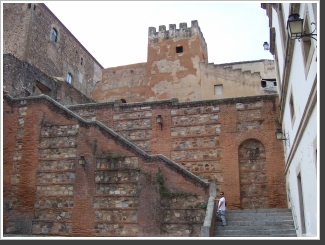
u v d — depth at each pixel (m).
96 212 15.02
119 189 14.98
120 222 14.55
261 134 17.70
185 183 14.04
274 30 16.03
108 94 33.78
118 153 15.48
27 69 23.20
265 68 30.48
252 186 17.25
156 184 14.41
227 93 27.77
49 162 16.52
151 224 14.02
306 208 9.95
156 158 14.77
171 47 30.64
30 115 17.58
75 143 16.38
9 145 17.39
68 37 33.84
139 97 32.75
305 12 8.33
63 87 26.33
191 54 29.86
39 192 16.16
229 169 17.56
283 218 13.73
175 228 13.64
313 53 7.71
